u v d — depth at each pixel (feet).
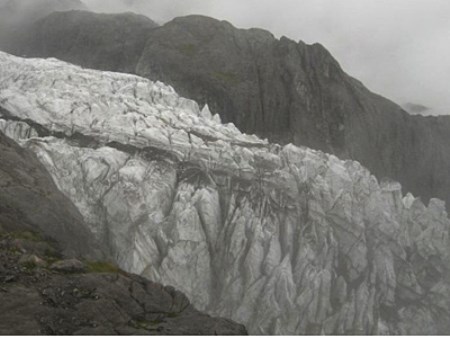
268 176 331.16
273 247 302.25
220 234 304.91
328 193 340.59
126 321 149.89
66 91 330.95
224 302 286.87
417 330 326.44
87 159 298.76
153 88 364.17
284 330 278.46
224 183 321.11
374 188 363.35
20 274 150.61
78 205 287.48
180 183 310.65
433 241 377.09
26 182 223.92
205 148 327.67
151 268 274.16
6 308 135.33
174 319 162.71
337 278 316.81
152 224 289.12
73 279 155.84
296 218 323.98
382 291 333.21
